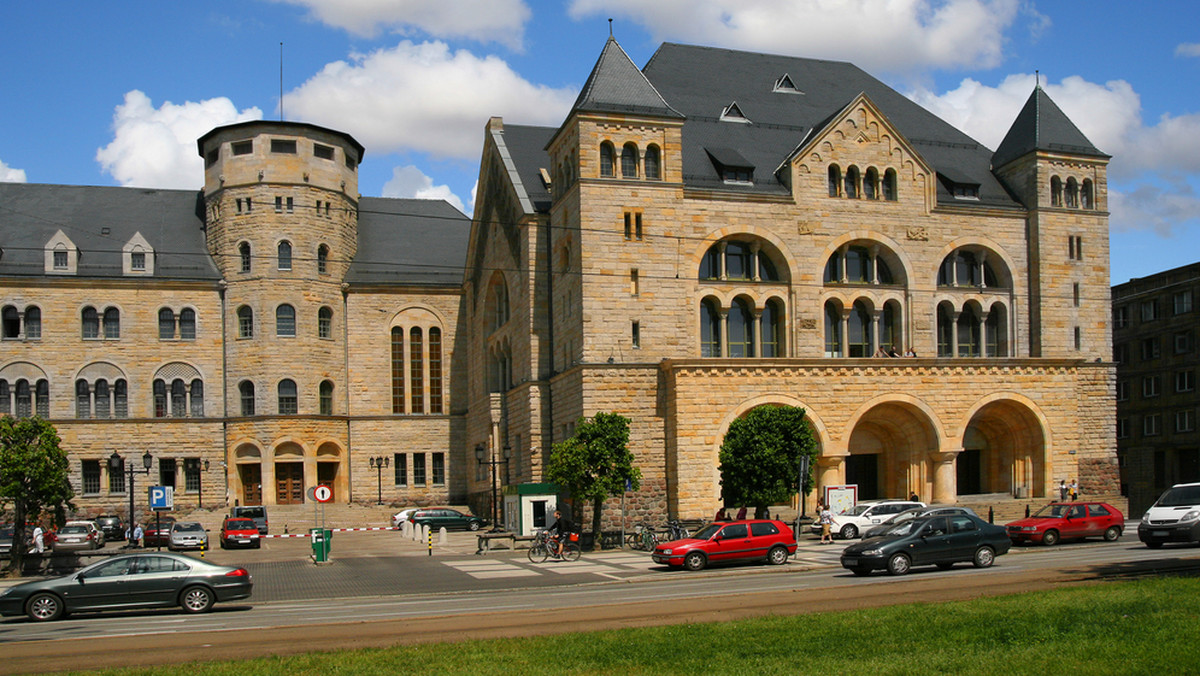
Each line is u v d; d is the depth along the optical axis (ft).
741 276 193.16
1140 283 296.30
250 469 252.83
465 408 269.44
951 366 191.52
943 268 206.49
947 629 68.49
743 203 190.19
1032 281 208.23
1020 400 195.72
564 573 128.16
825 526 159.63
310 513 242.17
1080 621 69.00
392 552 173.78
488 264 240.53
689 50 225.35
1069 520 146.20
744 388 179.42
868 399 186.19
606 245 180.55
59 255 250.16
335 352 260.01
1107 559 119.44
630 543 164.35
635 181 182.60
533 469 196.44
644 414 178.81
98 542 201.77
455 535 208.44
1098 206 212.43
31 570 145.38
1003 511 191.62
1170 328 284.61
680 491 174.70
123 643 78.18
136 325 252.01
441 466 266.77
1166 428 285.02
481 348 246.27
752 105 216.74
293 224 253.65
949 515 117.19
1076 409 199.72
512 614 88.79
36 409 246.47
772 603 89.04
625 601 95.76
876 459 201.57
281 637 78.64
